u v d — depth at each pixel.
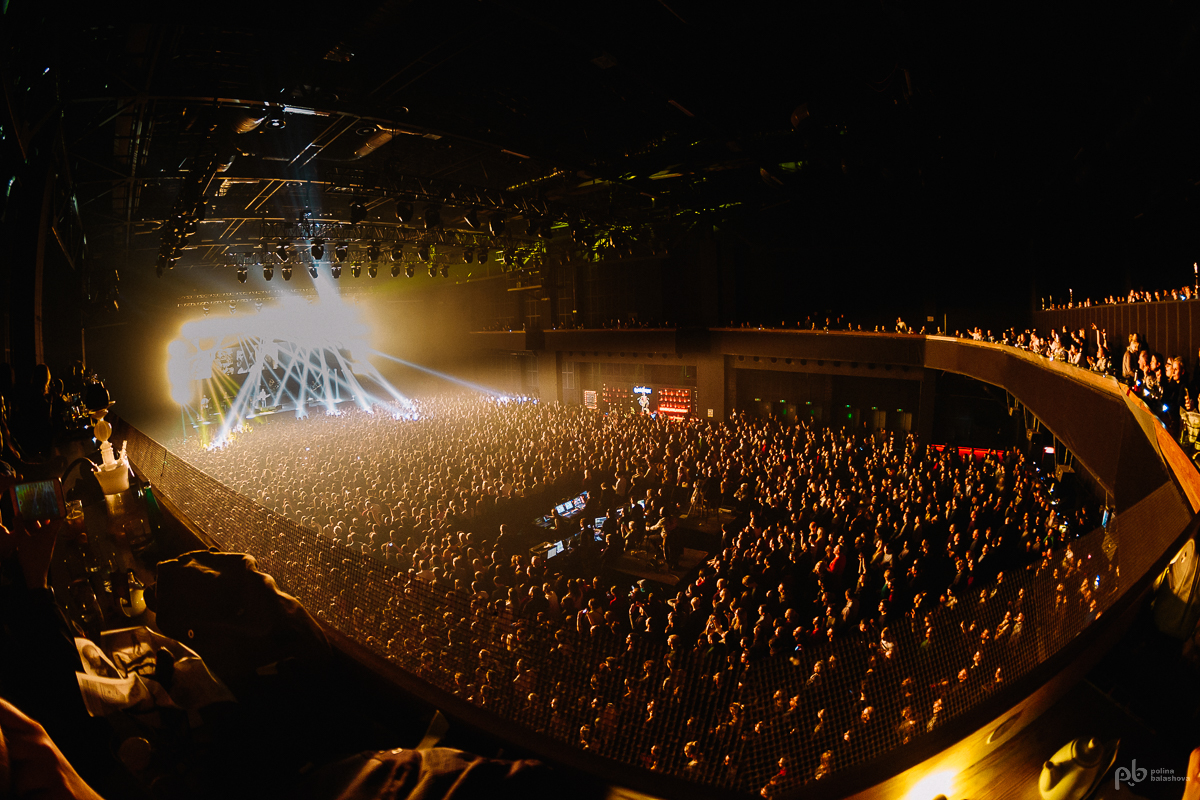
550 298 37.91
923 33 9.83
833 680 6.95
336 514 15.46
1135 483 8.68
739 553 13.48
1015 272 21.95
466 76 15.41
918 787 2.66
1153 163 12.94
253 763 1.20
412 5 11.59
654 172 20.16
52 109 8.20
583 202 28.98
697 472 19.73
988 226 18.73
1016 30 9.35
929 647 7.41
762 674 7.28
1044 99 11.13
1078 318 16.30
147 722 1.20
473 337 44.50
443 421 30.78
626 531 16.25
